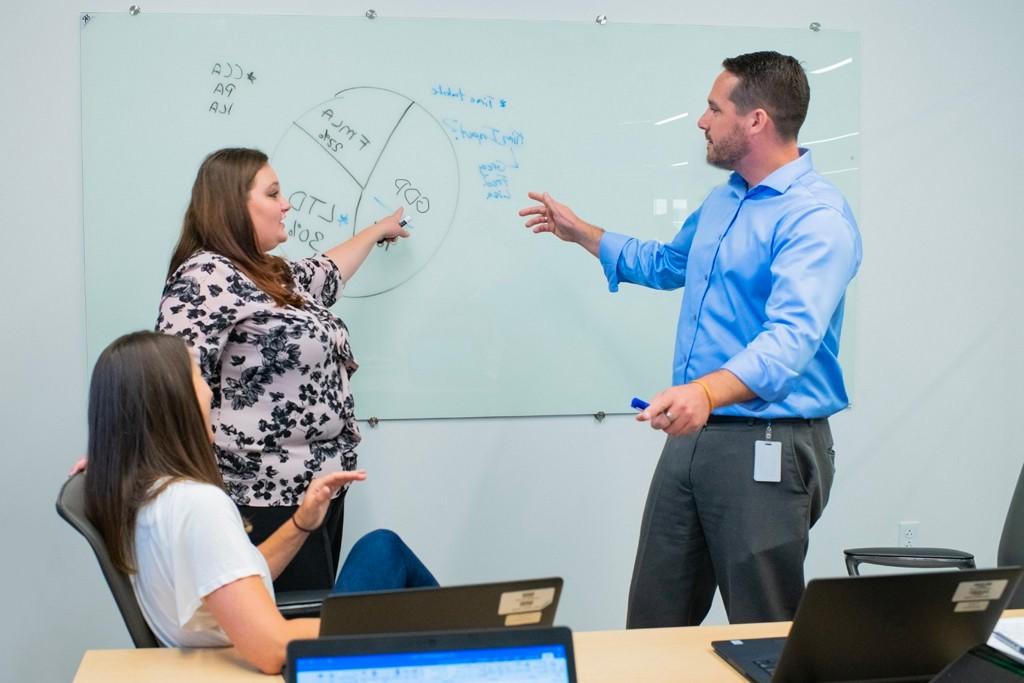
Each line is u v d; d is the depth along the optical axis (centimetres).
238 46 275
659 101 297
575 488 302
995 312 321
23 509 276
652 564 232
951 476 323
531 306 295
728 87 217
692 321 229
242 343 216
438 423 293
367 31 281
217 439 216
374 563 173
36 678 281
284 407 219
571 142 293
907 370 317
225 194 220
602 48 293
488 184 290
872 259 313
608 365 301
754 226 216
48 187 271
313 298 248
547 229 281
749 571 215
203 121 275
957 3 311
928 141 313
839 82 306
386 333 288
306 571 224
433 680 114
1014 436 325
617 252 270
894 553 214
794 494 216
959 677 132
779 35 302
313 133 280
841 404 226
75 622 282
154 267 275
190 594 143
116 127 272
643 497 306
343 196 283
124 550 150
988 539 327
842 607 130
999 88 315
